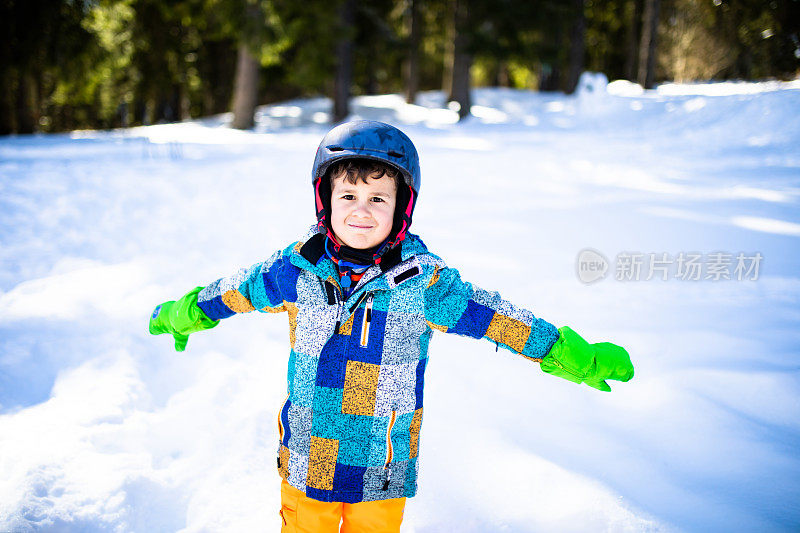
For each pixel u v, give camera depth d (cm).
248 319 386
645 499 214
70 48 1944
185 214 721
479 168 1102
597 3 3244
